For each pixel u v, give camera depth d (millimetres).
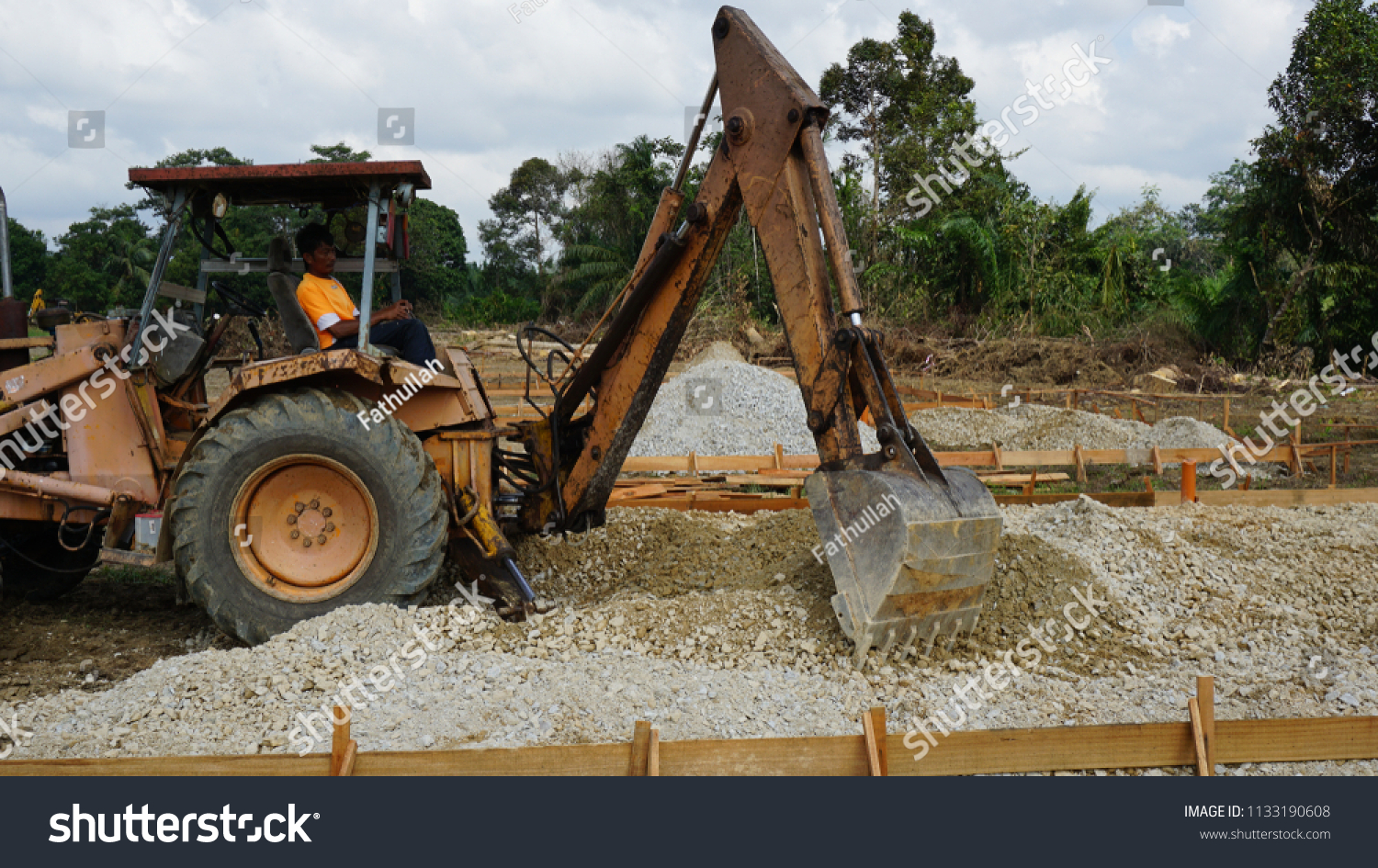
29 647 4438
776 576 4602
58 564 5301
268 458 4277
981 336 22812
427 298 40594
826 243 3980
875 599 3740
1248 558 5527
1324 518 6582
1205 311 21422
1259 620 4754
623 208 30547
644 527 5828
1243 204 21344
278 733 3254
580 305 30016
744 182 4152
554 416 5055
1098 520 5723
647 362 4723
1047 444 11266
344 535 4422
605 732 3258
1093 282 24188
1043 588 4711
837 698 3588
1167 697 3740
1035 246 24312
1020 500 7410
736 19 4188
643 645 4051
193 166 4570
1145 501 7207
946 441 11805
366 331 4512
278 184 4703
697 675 3736
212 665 3725
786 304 4094
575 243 32094
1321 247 19500
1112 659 4230
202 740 3211
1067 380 19156
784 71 4059
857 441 3982
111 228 39688
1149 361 19797
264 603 4250
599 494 5086
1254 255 20641
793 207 4016
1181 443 10469
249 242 6109
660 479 8344
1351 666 4121
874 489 3750
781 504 7258
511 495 5129
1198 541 5793
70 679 4086
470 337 26125
